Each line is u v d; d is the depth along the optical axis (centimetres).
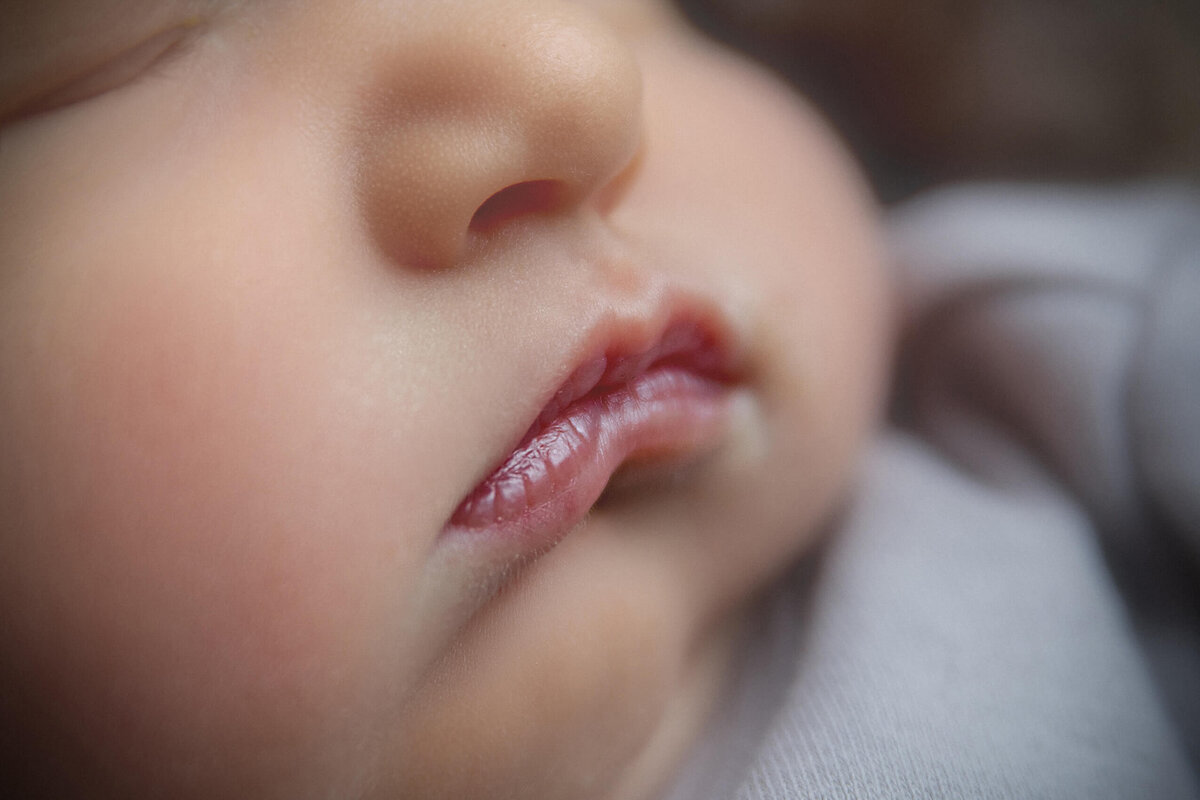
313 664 13
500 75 14
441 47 14
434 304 14
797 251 17
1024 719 16
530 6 14
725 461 16
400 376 14
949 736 16
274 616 13
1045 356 19
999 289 20
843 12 25
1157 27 24
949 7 24
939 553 18
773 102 18
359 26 14
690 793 17
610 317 14
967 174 26
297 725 14
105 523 13
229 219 14
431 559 14
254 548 13
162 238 14
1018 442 20
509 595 14
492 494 14
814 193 18
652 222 16
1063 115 25
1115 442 19
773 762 16
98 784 14
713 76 18
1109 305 19
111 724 14
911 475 20
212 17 14
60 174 14
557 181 14
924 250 21
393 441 13
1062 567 18
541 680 15
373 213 14
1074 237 20
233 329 13
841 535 19
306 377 13
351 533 13
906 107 26
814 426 17
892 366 21
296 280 13
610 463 15
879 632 17
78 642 14
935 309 20
